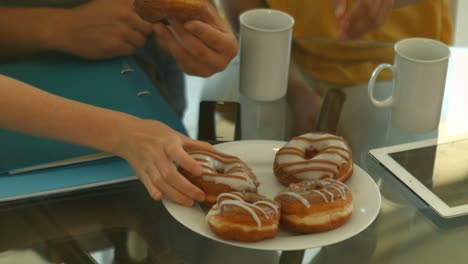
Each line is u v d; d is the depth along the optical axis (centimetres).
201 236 141
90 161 152
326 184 143
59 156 151
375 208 144
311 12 209
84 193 147
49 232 141
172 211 143
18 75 168
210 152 149
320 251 140
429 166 154
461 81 178
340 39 184
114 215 144
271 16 171
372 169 154
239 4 208
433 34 209
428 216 146
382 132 162
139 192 147
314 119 164
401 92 161
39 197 146
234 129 161
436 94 160
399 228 144
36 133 152
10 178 148
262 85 168
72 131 151
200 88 171
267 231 138
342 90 171
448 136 162
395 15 207
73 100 158
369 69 177
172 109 163
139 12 164
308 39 185
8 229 141
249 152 155
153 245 140
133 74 171
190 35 168
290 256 139
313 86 172
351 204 142
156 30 172
